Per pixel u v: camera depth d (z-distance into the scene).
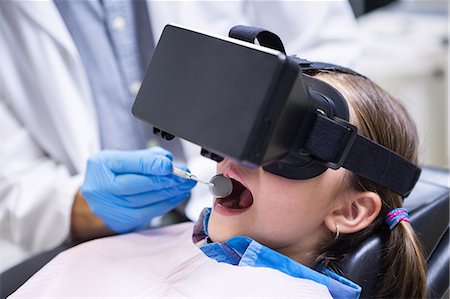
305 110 0.47
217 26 1.05
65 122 0.99
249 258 0.63
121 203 0.78
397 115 0.71
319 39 1.11
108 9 1.01
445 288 0.71
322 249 0.68
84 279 0.64
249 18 1.12
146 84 0.52
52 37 0.96
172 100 0.49
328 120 0.48
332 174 0.63
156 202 0.79
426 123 1.68
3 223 1.04
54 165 1.06
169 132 0.48
